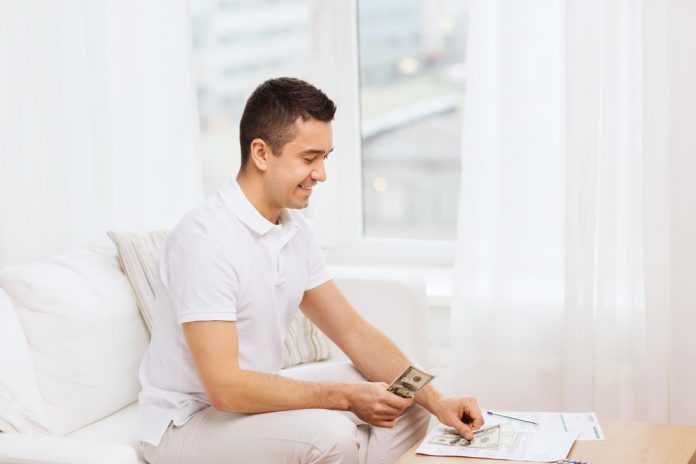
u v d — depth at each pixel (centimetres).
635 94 264
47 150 330
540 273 283
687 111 259
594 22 263
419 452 188
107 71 321
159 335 206
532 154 280
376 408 193
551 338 286
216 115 349
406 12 325
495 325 288
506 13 275
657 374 268
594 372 276
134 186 325
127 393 231
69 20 324
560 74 276
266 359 210
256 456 192
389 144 334
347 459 191
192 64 317
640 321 271
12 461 176
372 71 331
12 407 203
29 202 333
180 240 198
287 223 212
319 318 227
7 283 221
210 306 191
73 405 219
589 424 200
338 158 333
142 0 316
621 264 275
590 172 268
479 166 284
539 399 288
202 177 343
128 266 241
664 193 262
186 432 199
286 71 339
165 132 321
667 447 187
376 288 269
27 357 213
